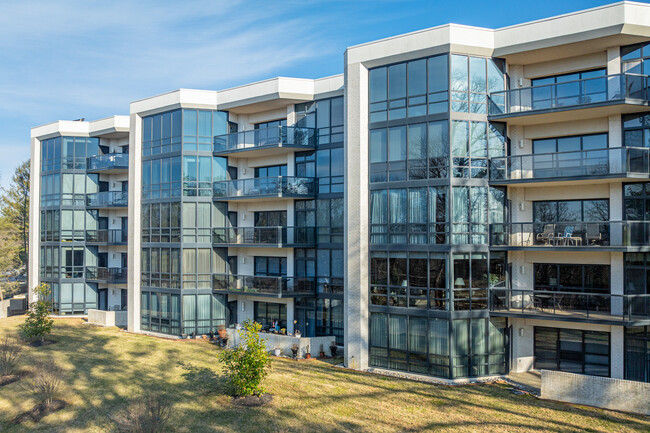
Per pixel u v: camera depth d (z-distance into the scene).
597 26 15.80
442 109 17.28
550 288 18.16
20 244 50.75
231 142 24.48
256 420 13.66
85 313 31.06
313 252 22.88
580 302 17.09
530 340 18.42
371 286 18.64
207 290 24.47
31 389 16.12
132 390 16.12
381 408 14.48
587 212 17.56
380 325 18.45
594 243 16.70
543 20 16.59
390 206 18.27
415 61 17.89
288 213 23.62
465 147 17.28
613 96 16.11
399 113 18.19
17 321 28.58
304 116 23.33
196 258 24.39
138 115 26.25
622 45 16.48
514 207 18.39
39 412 14.20
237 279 23.86
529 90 17.83
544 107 17.44
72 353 20.80
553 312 17.02
